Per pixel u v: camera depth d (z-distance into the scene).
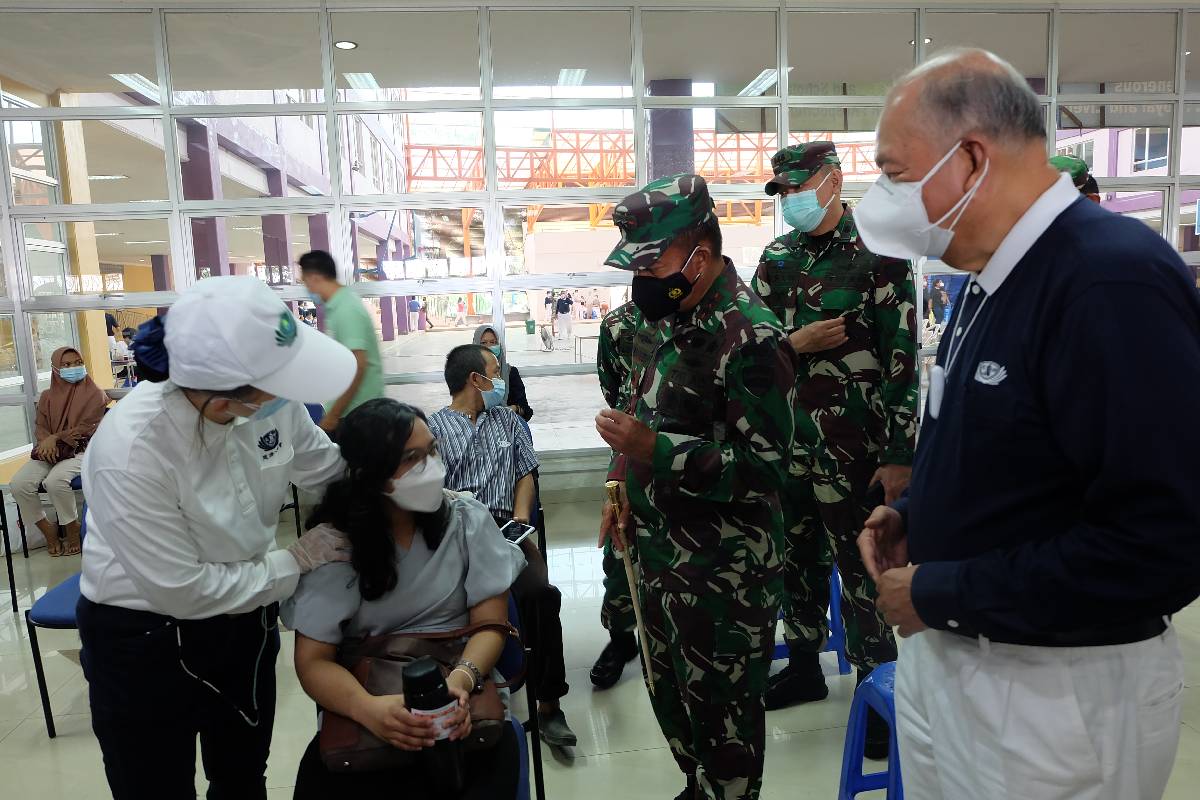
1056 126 5.55
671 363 1.40
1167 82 5.61
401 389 5.45
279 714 2.54
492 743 1.23
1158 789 0.87
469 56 5.14
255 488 1.32
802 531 2.30
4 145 4.85
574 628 3.17
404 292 5.20
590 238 5.28
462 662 1.29
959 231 0.85
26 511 4.34
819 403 2.14
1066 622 0.76
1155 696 0.83
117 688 1.25
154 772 1.31
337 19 4.91
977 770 0.89
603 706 2.51
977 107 0.80
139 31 4.83
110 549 1.23
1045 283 0.77
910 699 1.04
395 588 1.36
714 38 5.26
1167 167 5.66
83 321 5.36
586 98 5.19
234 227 5.25
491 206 5.18
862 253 2.05
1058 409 0.75
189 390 1.13
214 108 4.95
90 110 4.88
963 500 0.87
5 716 2.58
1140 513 0.70
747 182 5.45
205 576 1.19
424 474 1.29
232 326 1.05
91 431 4.45
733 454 1.31
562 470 5.34
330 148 5.05
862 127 5.51
